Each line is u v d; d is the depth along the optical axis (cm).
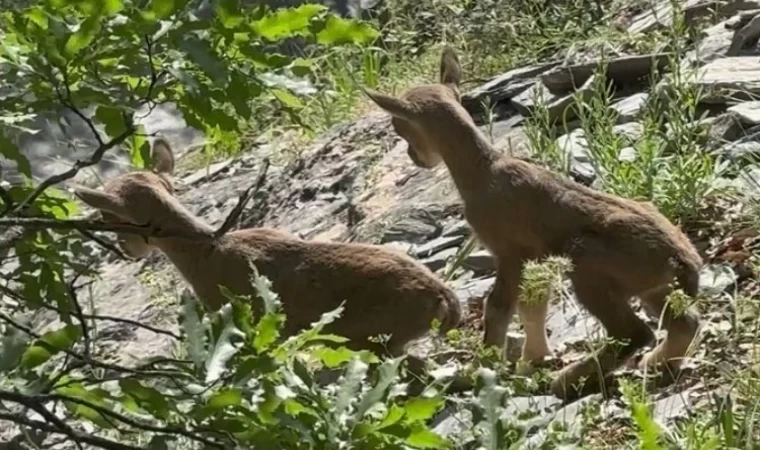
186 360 602
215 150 1927
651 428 779
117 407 699
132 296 1579
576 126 1495
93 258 750
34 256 736
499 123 1589
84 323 607
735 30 1567
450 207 1438
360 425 584
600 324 1056
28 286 717
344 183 1656
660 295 989
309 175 1716
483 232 1073
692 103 1345
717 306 1066
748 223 1181
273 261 1100
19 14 576
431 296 1055
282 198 1719
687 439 843
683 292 947
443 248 1359
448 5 2070
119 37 578
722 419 857
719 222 1195
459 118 1078
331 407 604
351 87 1950
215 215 1759
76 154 1825
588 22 1848
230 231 1147
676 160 1266
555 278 978
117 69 612
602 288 994
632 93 1545
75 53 569
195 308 609
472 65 1873
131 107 605
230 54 609
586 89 1506
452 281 1287
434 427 956
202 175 1888
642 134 1312
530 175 1046
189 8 609
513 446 723
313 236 1573
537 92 1519
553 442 767
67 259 721
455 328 1086
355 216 1546
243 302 673
